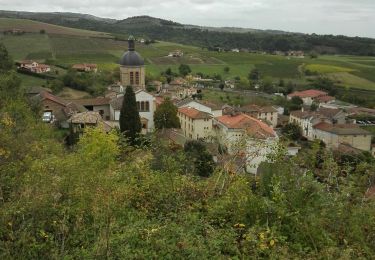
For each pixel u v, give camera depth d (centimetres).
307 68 16712
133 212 1190
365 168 1330
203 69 16138
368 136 7869
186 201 1318
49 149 2133
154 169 1623
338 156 1528
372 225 1102
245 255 986
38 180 1135
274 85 14062
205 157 3075
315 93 12650
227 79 14862
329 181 1248
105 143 2288
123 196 1148
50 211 1037
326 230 1095
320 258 976
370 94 13250
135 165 1499
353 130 7931
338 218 1105
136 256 920
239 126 5884
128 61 8062
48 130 3064
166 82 12975
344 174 1366
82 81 9231
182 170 1675
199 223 1098
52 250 916
